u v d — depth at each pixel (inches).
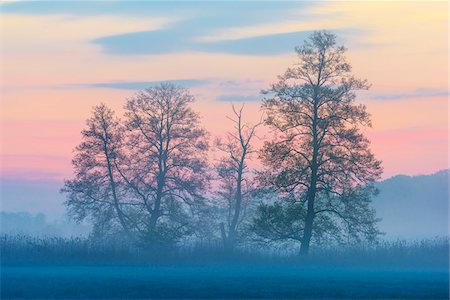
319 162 2802.7
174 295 1534.2
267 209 2819.9
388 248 2674.7
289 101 2819.9
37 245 2529.5
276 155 2822.3
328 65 2822.3
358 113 2780.5
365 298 1521.9
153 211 3363.7
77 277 1886.1
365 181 2807.6
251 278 1946.4
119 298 1483.8
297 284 1775.3
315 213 2834.6
